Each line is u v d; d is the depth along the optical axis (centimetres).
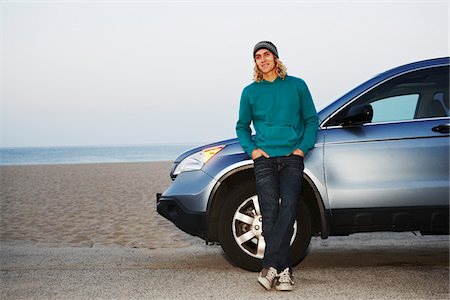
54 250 662
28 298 412
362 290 416
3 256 614
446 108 475
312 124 433
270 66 428
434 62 485
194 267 527
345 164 465
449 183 460
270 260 414
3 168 3688
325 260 555
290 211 414
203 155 492
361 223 466
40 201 1322
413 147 464
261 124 434
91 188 1717
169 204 489
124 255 616
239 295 407
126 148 17738
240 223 474
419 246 640
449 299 389
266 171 423
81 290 434
